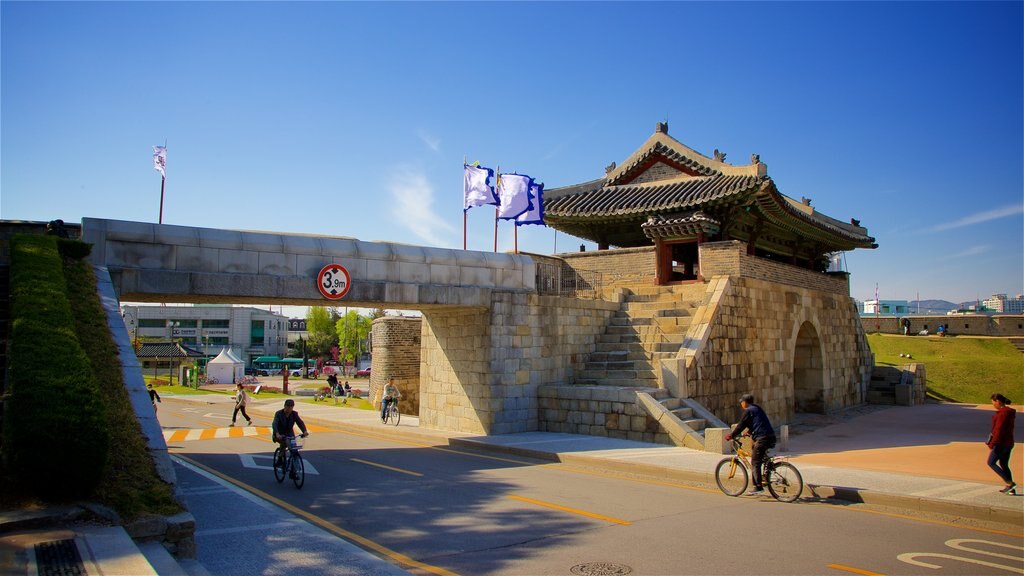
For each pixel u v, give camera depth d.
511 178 23.56
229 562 7.80
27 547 6.40
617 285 27.77
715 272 23.67
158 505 7.77
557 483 13.23
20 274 11.35
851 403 31.91
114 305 12.88
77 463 7.41
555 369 21.91
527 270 21.47
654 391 18.80
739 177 26.19
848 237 32.22
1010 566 8.01
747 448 16.12
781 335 25.39
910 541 9.10
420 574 7.65
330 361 97.06
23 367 8.19
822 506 11.30
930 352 44.34
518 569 7.82
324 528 9.70
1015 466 15.24
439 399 22.58
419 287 18.89
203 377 68.38
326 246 17.48
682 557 8.28
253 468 15.27
